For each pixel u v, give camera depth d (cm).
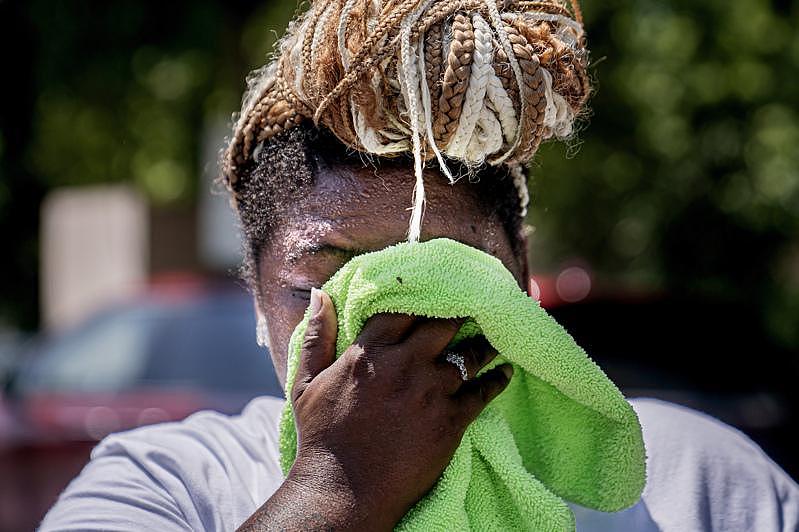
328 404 125
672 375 529
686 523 150
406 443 123
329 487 121
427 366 125
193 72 966
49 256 1159
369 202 137
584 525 149
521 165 151
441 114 127
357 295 127
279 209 143
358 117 131
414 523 125
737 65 1119
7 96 902
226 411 469
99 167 1169
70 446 472
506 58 128
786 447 507
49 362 518
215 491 148
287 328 142
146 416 470
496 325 127
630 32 1057
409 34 126
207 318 512
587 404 133
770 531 150
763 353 548
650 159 1202
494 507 134
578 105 139
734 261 1232
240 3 894
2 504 474
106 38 832
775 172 1180
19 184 1092
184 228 1089
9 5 848
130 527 141
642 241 1287
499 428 135
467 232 139
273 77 150
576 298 553
